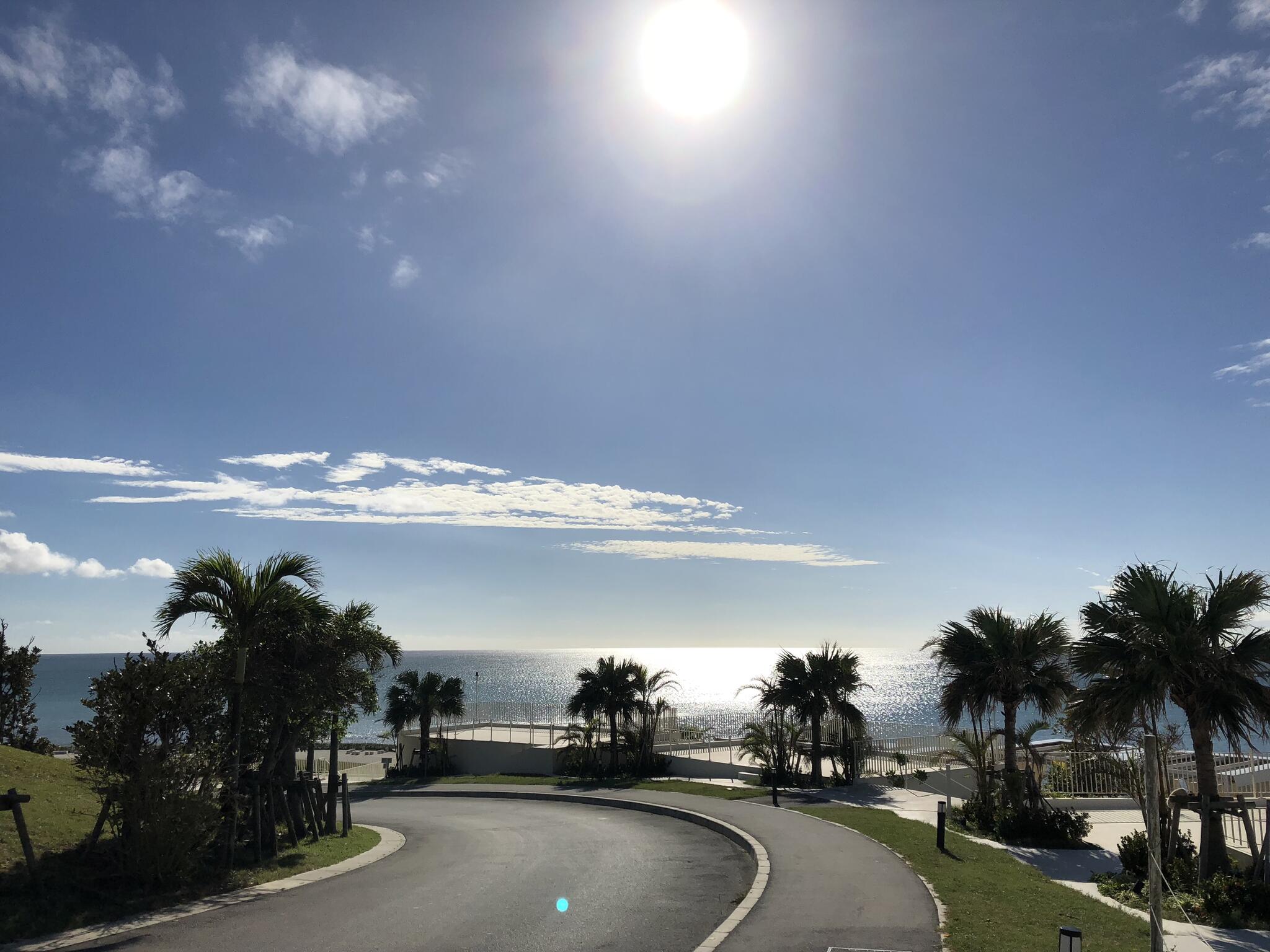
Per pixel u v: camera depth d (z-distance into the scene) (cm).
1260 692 1212
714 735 3488
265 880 1374
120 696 1290
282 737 1711
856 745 2717
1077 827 1720
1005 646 1862
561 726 3725
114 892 1181
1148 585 1290
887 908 1073
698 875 1409
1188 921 1084
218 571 1555
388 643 1881
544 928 1057
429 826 2181
